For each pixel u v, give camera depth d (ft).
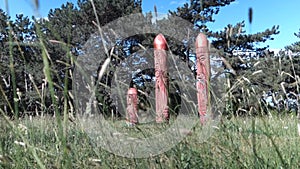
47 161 7.46
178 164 8.00
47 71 4.12
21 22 85.25
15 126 5.07
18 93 6.70
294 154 7.98
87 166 8.50
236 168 7.37
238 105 9.74
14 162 5.94
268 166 7.14
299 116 12.37
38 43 4.21
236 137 9.04
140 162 8.66
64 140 4.43
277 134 10.08
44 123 12.14
